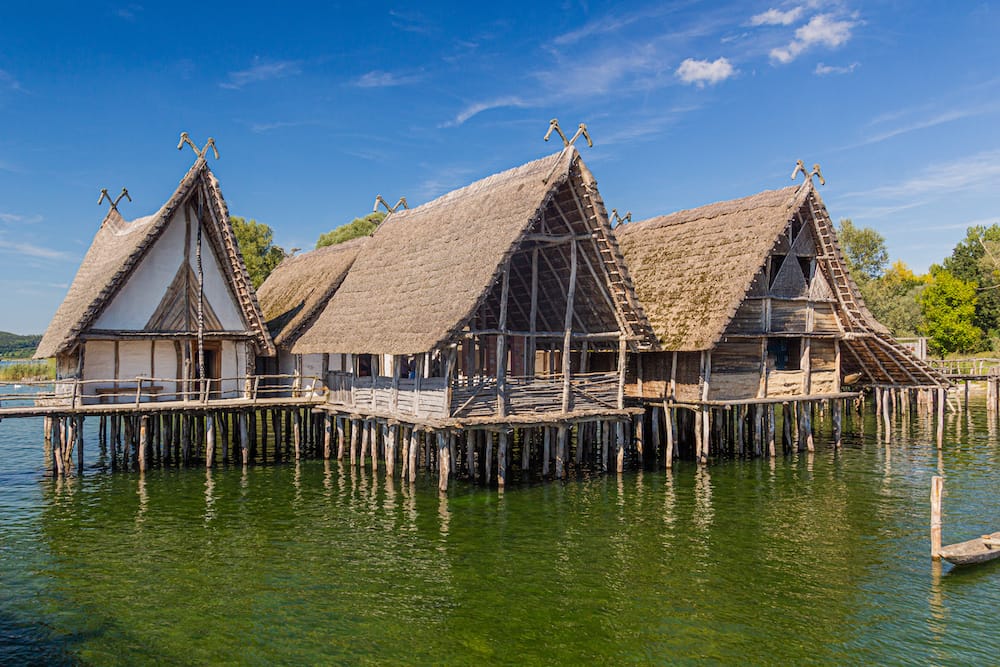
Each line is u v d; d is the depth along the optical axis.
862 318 29.39
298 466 25.50
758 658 11.44
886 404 31.44
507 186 22.61
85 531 17.86
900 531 17.78
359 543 16.91
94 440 32.41
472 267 20.69
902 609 13.16
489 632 12.34
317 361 30.00
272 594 13.93
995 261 73.75
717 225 27.94
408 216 29.03
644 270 29.34
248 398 26.92
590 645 11.87
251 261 67.31
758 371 27.09
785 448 28.53
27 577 14.79
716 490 21.86
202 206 26.80
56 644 11.86
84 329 24.91
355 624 12.62
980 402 45.69
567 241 22.06
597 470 24.77
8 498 20.98
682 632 12.31
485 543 16.88
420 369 21.61
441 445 20.62
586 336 23.36
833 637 12.10
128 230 30.83
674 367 26.20
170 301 26.58
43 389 51.91
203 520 18.75
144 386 26.45
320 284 31.95
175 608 13.28
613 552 16.27
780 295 27.22
